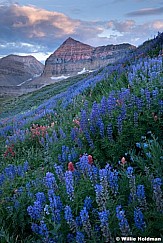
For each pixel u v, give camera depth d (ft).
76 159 20.40
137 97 21.17
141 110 20.84
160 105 20.58
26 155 28.81
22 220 14.99
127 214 12.32
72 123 28.32
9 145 34.63
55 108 53.78
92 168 15.14
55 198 13.41
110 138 19.44
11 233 14.93
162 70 28.37
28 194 16.38
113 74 44.52
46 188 16.49
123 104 20.89
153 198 12.25
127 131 19.65
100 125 20.16
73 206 13.53
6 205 16.51
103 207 12.05
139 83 26.68
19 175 21.15
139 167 16.55
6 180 19.88
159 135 19.61
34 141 33.68
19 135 36.86
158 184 11.73
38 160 24.80
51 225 13.05
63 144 23.57
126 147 19.13
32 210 13.53
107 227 10.70
